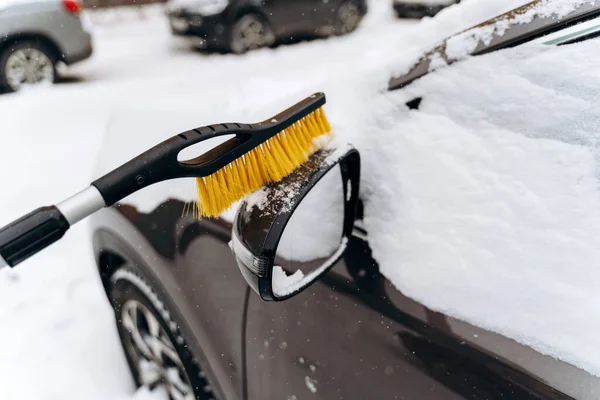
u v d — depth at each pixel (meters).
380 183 0.99
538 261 0.79
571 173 0.83
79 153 3.65
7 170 3.44
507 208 0.85
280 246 0.97
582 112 0.85
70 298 2.32
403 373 0.87
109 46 7.33
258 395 1.17
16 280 2.46
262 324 1.11
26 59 5.05
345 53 5.82
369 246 0.98
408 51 1.10
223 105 1.56
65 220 0.65
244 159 0.83
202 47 6.16
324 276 1.01
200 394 1.42
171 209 1.36
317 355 1.00
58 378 1.89
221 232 1.21
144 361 1.73
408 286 0.89
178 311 1.33
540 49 0.91
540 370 0.73
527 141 0.87
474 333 0.80
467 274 0.84
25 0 4.97
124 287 1.57
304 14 6.41
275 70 5.24
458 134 0.94
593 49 0.88
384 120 1.03
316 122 0.96
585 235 0.78
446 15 1.12
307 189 0.82
